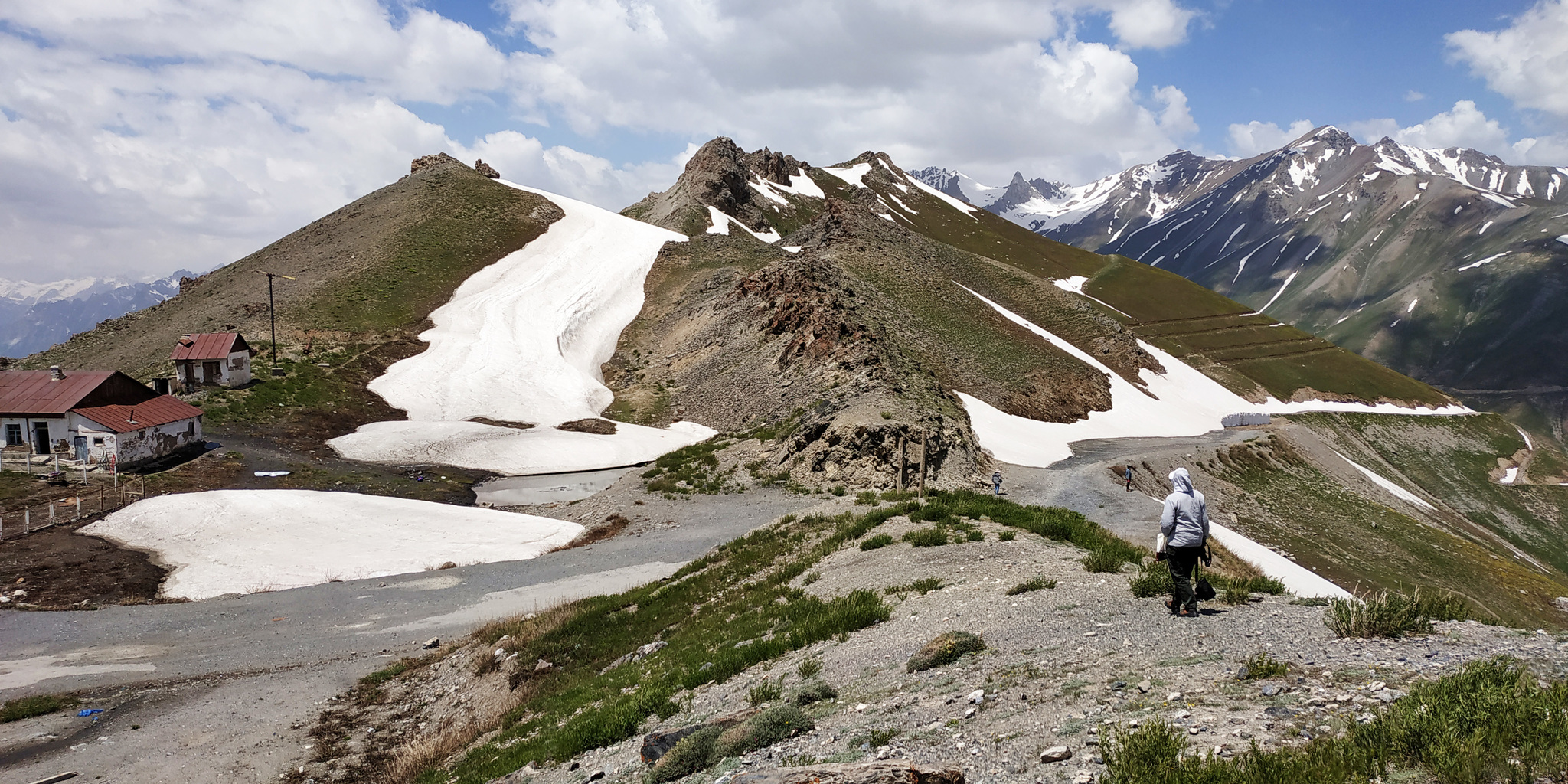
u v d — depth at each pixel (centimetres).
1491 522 11556
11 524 4109
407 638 2706
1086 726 772
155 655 2578
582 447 6825
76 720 2036
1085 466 5566
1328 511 6297
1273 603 1176
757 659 1445
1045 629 1176
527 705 1727
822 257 11262
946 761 760
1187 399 12056
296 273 11156
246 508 4334
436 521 4425
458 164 16438
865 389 5694
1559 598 5300
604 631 2156
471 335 9675
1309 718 696
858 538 2311
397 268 11331
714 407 7638
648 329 10906
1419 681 730
